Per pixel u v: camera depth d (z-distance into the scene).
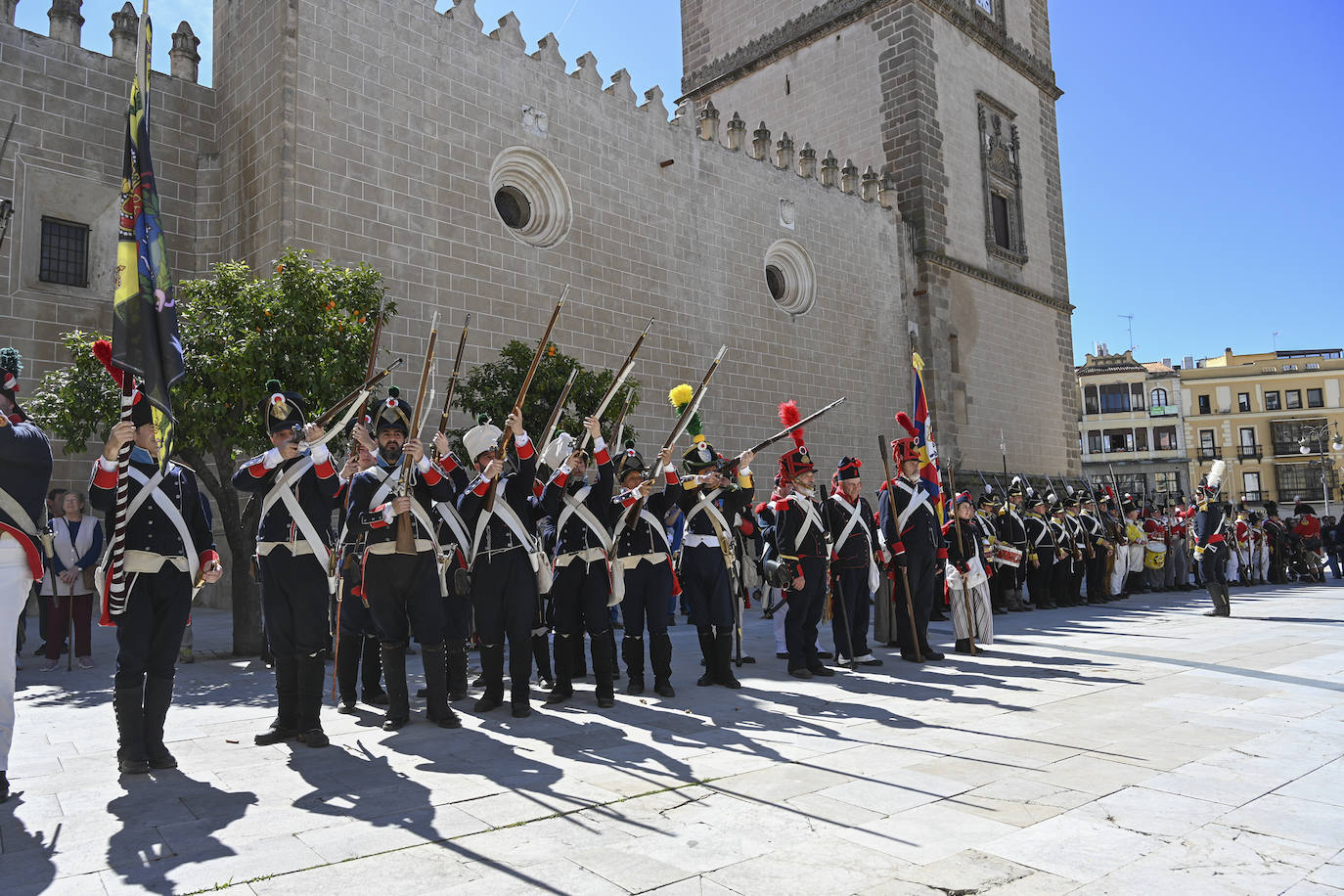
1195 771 4.65
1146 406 62.22
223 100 15.88
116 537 4.77
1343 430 59.97
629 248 19.56
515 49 17.75
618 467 7.50
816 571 8.07
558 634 7.08
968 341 28.72
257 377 9.59
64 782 4.74
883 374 25.95
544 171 18.17
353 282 10.98
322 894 3.17
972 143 29.78
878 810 4.07
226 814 4.12
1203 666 8.12
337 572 6.02
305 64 14.55
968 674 8.02
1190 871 3.32
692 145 21.48
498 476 6.57
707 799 4.26
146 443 5.22
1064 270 33.97
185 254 15.50
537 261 17.59
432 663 6.08
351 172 14.91
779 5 31.19
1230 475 61.06
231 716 6.58
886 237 26.77
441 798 4.32
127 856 3.58
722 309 21.62
